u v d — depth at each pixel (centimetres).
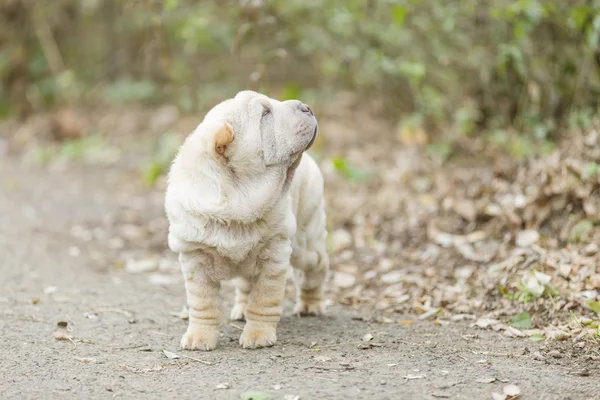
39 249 970
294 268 704
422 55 1255
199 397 520
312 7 1309
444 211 948
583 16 964
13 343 638
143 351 622
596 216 817
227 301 777
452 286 777
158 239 1014
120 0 1694
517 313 702
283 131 584
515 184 938
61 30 1858
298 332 667
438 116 1247
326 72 1462
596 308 657
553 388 525
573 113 1030
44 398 524
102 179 1344
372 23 1232
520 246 820
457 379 545
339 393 519
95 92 1838
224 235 588
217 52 1650
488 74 1171
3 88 1786
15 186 1320
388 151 1255
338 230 962
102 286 829
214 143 568
